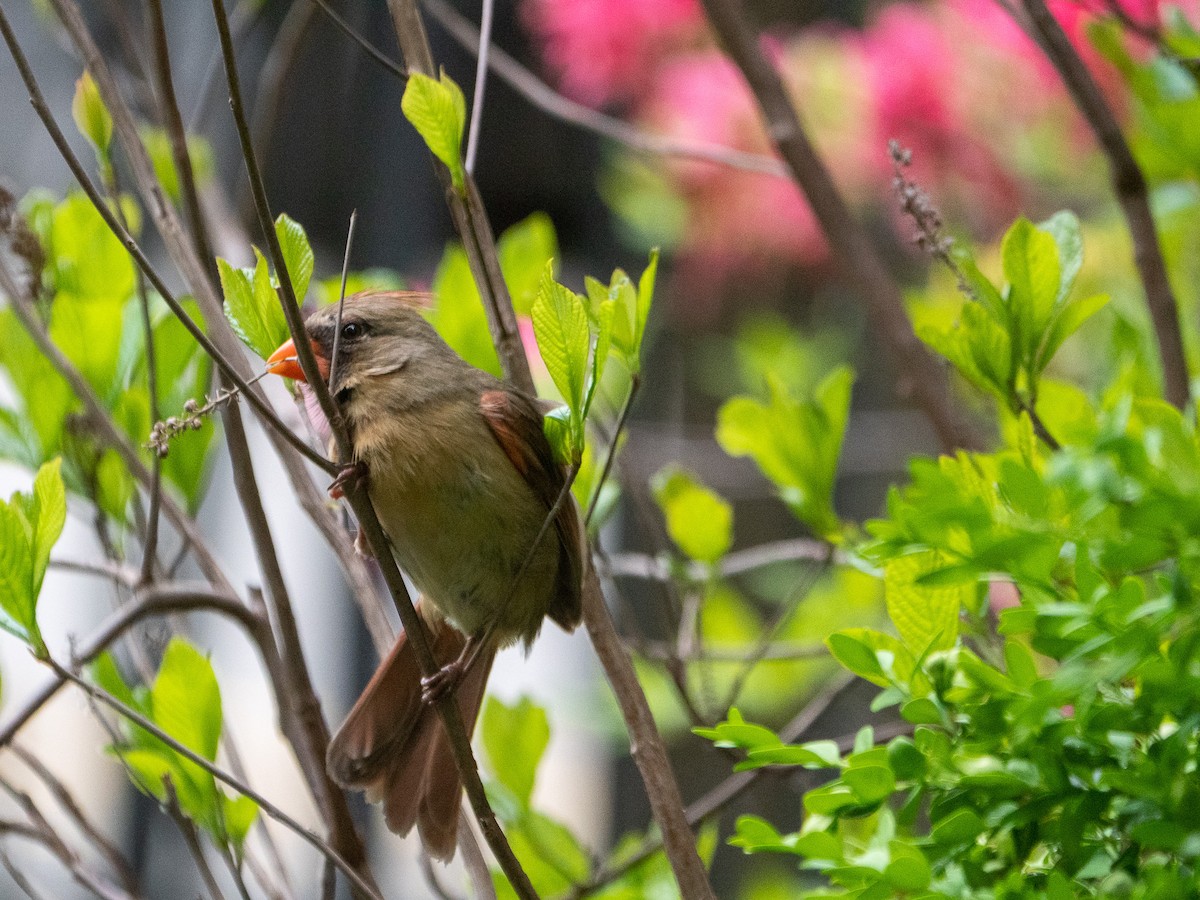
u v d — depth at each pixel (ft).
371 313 20.99
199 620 47.78
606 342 15.76
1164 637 13.21
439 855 19.61
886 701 15.43
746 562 26.40
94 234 23.18
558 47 40.55
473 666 21.76
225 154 41.52
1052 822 14.46
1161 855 13.92
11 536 16.17
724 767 42.55
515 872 15.55
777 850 14.57
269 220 14.78
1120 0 26.99
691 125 40.06
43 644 16.28
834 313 48.93
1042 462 18.07
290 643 19.11
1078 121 35.78
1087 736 13.97
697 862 17.44
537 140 48.34
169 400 22.63
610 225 49.85
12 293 20.31
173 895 41.63
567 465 17.42
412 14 19.01
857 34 43.04
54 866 39.22
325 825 19.15
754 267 43.86
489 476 20.45
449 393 20.68
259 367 26.35
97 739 44.16
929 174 36.65
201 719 19.02
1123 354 21.26
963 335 18.34
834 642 15.66
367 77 43.68
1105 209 36.86
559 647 49.14
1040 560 13.30
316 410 20.63
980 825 13.75
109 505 22.70
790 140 26.48
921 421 49.08
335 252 44.04
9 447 22.66
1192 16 29.89
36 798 42.52
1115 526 13.16
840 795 14.62
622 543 40.24
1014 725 13.65
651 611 40.55
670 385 50.83
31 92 14.11
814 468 24.72
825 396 24.90
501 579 21.17
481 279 19.54
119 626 18.92
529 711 23.89
